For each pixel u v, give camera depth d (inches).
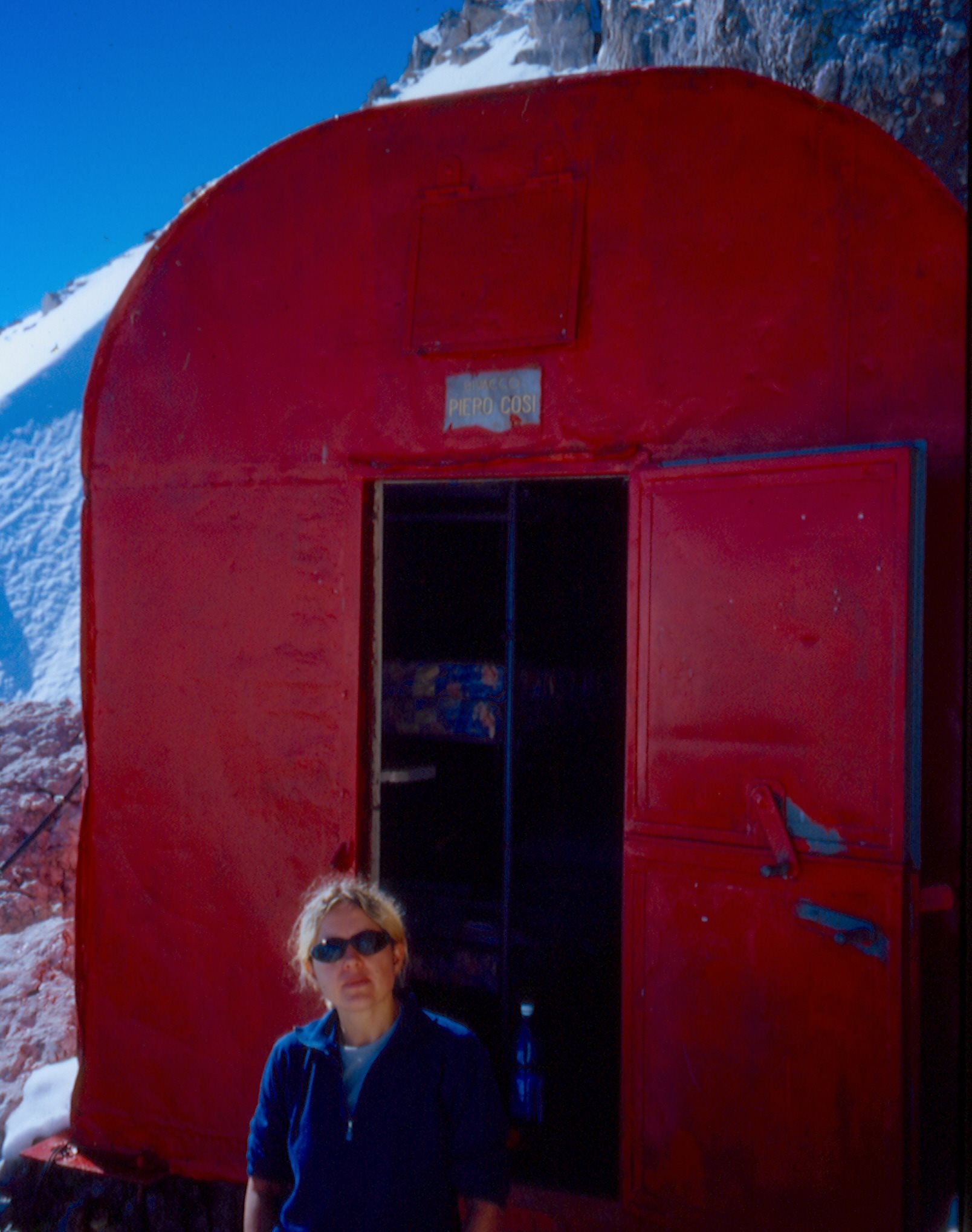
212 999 130.9
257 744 129.0
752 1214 103.9
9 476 1482.5
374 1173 70.8
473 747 165.0
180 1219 127.2
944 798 104.0
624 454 112.3
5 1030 170.2
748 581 104.2
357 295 124.1
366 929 75.9
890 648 96.8
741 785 104.0
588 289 114.3
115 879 136.9
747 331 108.5
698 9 263.0
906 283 102.5
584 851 170.4
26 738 268.2
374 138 123.0
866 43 193.0
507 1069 134.9
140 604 135.6
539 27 2020.2
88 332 2012.8
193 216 132.0
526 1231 116.6
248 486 129.6
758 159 107.6
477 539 159.5
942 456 102.0
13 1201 133.3
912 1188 96.1
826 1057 99.9
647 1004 109.3
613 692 187.3
